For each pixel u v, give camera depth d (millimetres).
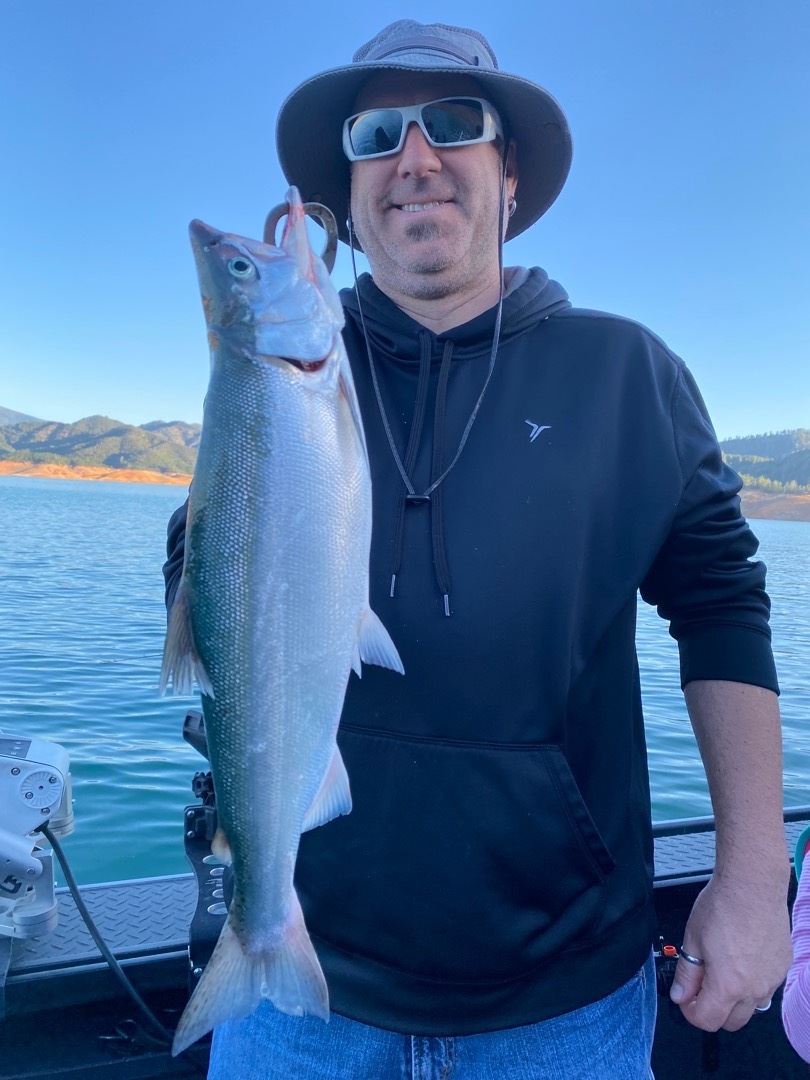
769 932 1686
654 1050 2607
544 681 1694
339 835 1701
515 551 1733
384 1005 1668
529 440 1813
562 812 1686
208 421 1630
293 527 1588
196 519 1615
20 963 2355
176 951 2441
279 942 1560
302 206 1698
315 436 1609
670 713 8414
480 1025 1651
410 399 1929
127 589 17562
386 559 1789
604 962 1729
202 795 2559
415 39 2006
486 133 1969
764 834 1752
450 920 1648
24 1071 2330
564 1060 1688
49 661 10039
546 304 1979
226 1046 1864
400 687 1705
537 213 2451
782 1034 2689
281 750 1585
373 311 2039
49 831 2469
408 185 1927
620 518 1788
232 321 1626
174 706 8094
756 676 1820
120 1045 2389
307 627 1589
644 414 1837
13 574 19375
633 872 1812
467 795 1658
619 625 1812
